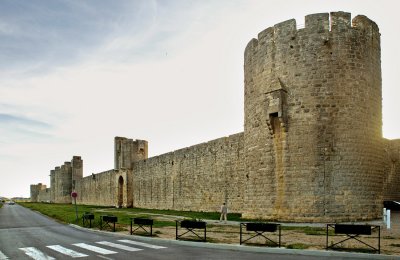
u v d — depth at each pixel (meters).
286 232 19.50
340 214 23.84
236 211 35.22
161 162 50.97
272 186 26.02
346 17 25.45
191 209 42.38
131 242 18.50
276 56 26.55
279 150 25.78
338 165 24.28
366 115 25.36
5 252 16.03
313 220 23.95
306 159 24.67
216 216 32.22
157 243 18.00
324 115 24.69
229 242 16.88
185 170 44.16
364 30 25.83
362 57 25.50
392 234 18.00
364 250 13.99
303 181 24.58
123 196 63.19
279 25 26.66
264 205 26.42
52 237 21.58
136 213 41.19
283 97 25.64
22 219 39.84
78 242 18.94
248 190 28.27
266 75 27.12
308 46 25.39
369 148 25.27
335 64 24.95
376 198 25.31
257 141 27.62
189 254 14.49
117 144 66.69
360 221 23.69
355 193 24.28
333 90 24.80
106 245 17.53
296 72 25.56
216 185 38.25
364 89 25.41
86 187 89.50
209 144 39.81
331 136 24.50
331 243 15.24
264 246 15.41
